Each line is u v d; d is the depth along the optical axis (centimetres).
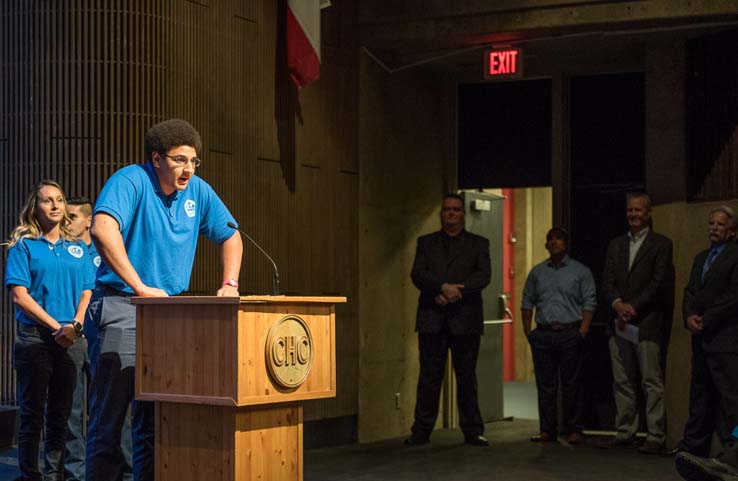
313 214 777
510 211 1485
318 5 738
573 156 881
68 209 573
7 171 668
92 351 390
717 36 762
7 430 675
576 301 813
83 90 656
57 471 532
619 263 778
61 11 657
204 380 345
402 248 877
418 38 800
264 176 733
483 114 920
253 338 339
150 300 354
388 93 856
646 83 805
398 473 669
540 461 720
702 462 520
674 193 789
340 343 804
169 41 670
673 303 779
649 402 761
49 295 524
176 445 360
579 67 870
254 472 351
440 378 813
